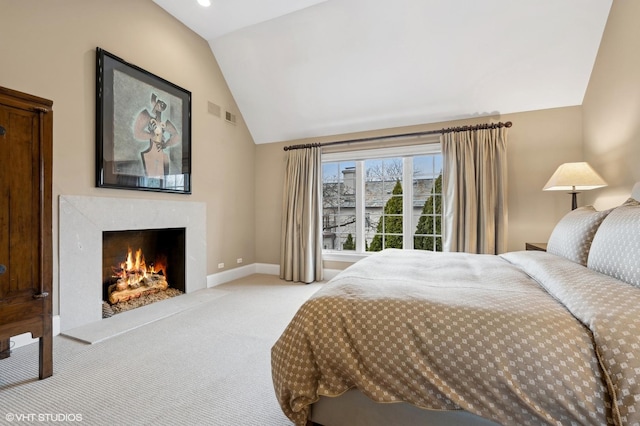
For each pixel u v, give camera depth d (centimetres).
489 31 279
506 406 86
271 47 352
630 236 112
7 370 176
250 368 181
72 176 236
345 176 432
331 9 297
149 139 297
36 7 215
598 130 272
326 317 112
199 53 362
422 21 285
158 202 308
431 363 96
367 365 103
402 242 396
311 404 116
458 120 356
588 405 78
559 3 251
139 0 290
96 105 252
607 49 254
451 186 342
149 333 233
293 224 425
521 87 311
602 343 80
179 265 348
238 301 319
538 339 86
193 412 140
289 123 430
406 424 103
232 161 421
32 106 166
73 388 158
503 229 318
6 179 157
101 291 256
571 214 190
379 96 360
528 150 325
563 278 115
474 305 102
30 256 165
